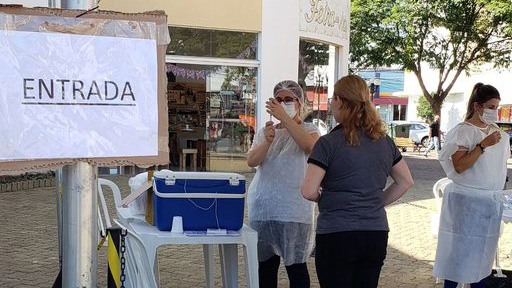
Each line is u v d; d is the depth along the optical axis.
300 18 13.52
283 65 13.37
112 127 2.62
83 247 2.64
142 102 2.67
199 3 12.65
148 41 2.68
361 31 24.08
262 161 4.04
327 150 3.13
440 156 4.56
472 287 4.64
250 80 13.37
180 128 13.84
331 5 14.62
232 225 3.67
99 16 2.60
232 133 13.64
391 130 31.45
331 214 3.14
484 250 4.48
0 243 6.86
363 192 3.12
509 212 4.90
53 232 7.48
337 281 3.16
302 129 3.83
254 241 3.66
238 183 3.66
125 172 13.34
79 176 2.62
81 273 2.64
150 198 3.85
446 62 25.33
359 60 25.03
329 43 14.86
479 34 23.50
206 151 13.84
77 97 2.57
